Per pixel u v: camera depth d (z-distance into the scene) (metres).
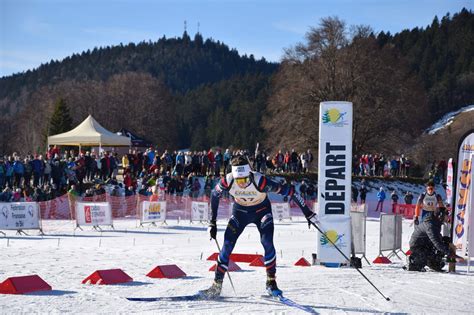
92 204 17.56
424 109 44.50
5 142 83.81
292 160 34.34
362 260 11.46
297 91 41.91
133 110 68.12
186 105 117.38
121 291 6.32
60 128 57.66
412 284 7.57
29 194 20.59
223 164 28.73
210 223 6.14
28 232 16.41
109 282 6.85
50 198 20.73
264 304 5.65
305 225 21.94
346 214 9.91
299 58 42.81
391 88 41.59
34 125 73.44
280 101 42.56
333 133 9.90
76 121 68.31
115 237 15.27
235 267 8.77
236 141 94.06
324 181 9.95
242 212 6.05
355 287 7.02
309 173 34.28
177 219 22.47
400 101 42.00
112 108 68.06
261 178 5.89
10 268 8.30
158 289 6.53
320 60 41.97
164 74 175.00
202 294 5.91
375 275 8.51
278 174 33.16
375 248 14.19
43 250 11.33
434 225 9.55
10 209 15.48
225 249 6.00
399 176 39.56
